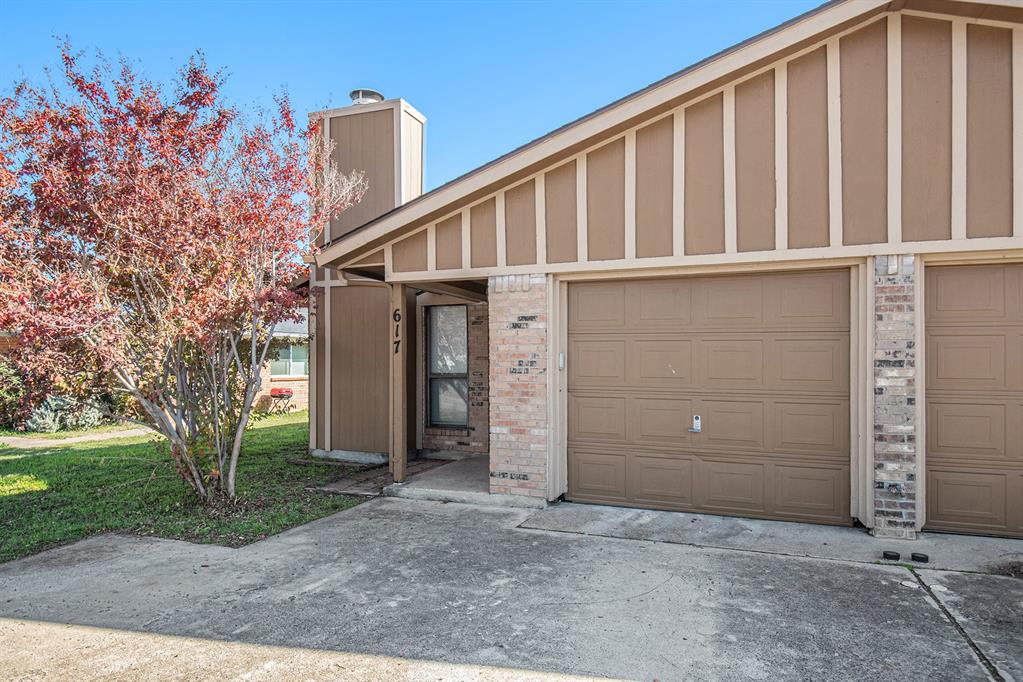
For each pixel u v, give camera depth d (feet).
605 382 23.13
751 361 21.15
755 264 20.44
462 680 11.05
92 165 20.89
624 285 22.85
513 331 23.26
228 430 24.91
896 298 18.53
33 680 11.21
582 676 11.15
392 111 34.22
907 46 18.43
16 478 29.58
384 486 26.66
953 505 18.93
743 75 19.99
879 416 18.71
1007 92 17.61
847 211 19.02
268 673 11.37
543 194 22.79
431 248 24.52
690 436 21.94
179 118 22.20
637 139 21.50
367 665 11.62
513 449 23.27
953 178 18.01
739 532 19.57
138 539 19.86
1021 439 18.38
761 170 19.97
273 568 16.96
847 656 11.79
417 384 34.94
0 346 23.13
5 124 20.52
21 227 20.70
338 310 34.86
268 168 22.95
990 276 18.61
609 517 21.48
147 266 21.75
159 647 12.46
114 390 22.34
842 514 20.06
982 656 11.75
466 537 19.48
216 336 22.62
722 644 12.32
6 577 16.48
